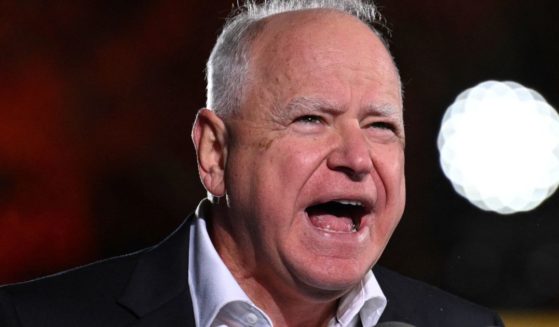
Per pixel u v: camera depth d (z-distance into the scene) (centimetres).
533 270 1436
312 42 423
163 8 1631
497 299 1433
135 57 1630
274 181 418
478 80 1655
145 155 1612
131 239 1586
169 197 1602
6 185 1579
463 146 1495
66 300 436
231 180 434
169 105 1634
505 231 1479
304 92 416
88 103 1625
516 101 1491
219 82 443
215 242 455
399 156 431
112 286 445
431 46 1641
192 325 436
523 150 1466
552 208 1459
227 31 452
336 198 416
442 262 1516
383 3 1616
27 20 1608
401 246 1541
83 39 1623
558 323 1266
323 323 454
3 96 1605
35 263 1568
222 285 436
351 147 412
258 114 424
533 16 1658
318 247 418
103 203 1592
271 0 459
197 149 453
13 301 432
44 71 1616
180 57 1634
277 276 431
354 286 448
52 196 1589
